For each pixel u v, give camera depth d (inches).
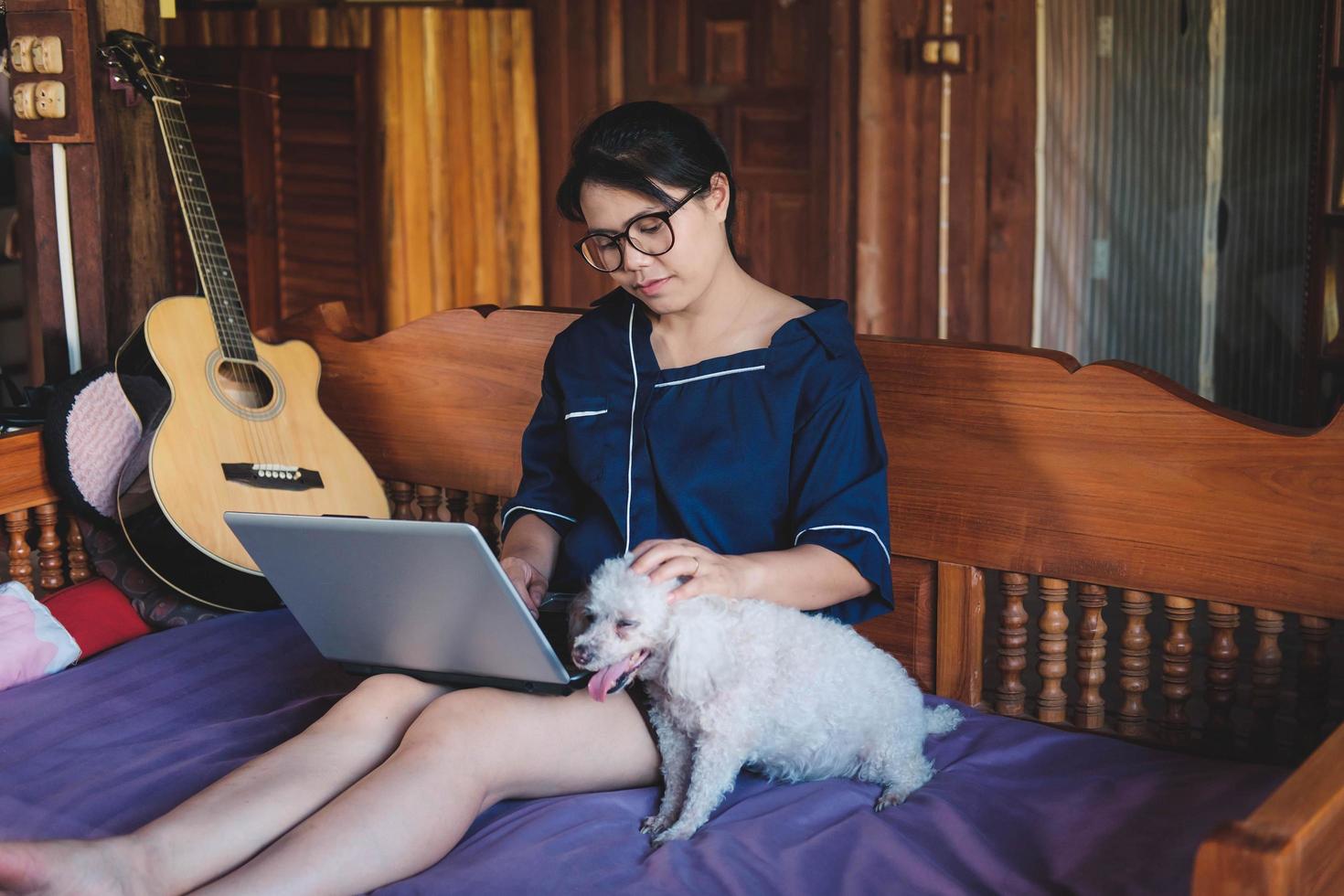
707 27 197.6
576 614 69.3
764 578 73.5
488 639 71.2
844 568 76.1
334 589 74.9
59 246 117.6
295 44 205.3
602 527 82.6
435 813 65.8
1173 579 83.7
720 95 198.5
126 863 59.4
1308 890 47.5
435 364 114.5
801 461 79.0
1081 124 179.2
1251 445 79.7
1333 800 49.2
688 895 65.0
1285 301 172.9
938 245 186.1
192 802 64.7
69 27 113.3
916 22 180.7
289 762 68.1
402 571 70.4
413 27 199.0
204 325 111.5
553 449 89.0
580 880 66.3
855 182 187.6
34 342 219.1
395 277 205.5
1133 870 67.3
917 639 94.9
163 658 96.5
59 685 93.0
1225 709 84.1
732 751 70.7
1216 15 170.7
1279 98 169.5
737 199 82.0
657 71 202.5
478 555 66.3
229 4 215.0
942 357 90.4
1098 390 84.8
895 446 93.0
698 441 79.6
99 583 107.4
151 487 102.0
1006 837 72.2
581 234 208.4
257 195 215.0
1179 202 176.9
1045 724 90.5
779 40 193.3
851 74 185.0
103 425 107.1
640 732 76.0
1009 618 91.3
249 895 59.9
